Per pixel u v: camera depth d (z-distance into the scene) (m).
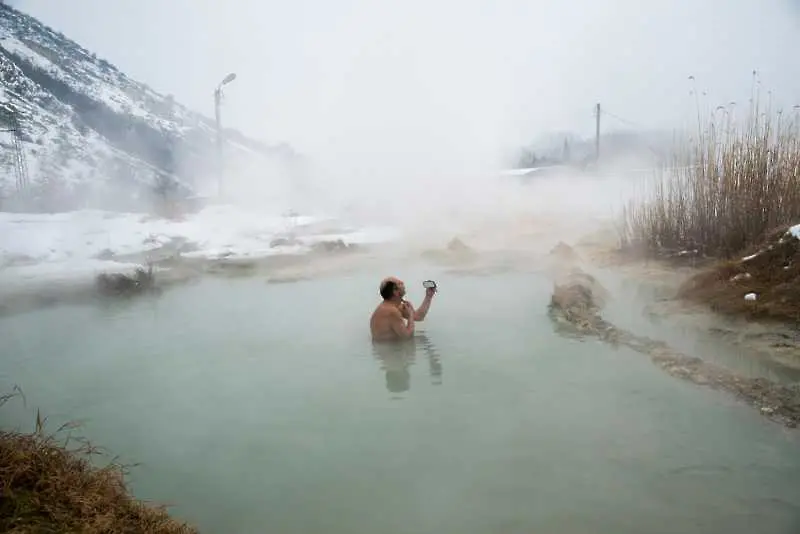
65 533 2.10
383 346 5.42
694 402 3.79
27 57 72.25
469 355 5.00
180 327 6.43
